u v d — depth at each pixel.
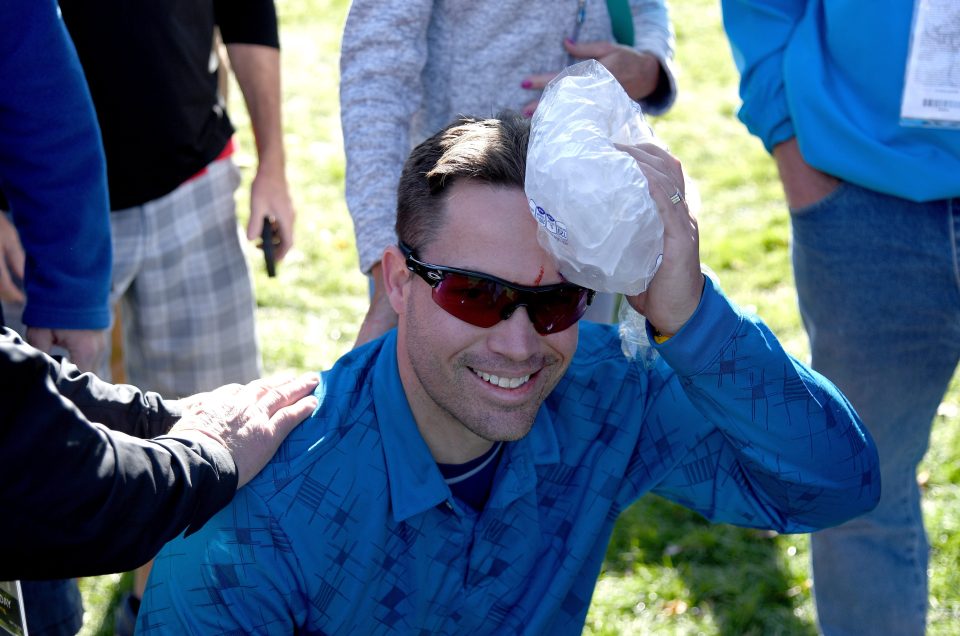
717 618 3.57
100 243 2.64
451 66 2.79
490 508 1.99
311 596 1.90
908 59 2.69
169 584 1.86
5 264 2.95
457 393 1.87
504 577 2.04
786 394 1.96
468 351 1.84
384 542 1.92
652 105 3.15
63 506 1.47
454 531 1.96
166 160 3.19
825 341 3.00
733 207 6.44
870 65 2.75
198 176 3.33
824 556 3.09
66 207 2.55
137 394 1.98
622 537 3.89
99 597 3.65
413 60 2.67
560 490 2.08
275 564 1.85
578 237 1.68
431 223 1.83
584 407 2.11
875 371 2.94
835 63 2.83
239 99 7.91
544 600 2.06
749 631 3.53
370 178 2.57
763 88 2.96
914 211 2.76
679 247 1.82
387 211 2.53
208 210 3.38
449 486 2.00
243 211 6.33
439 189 1.82
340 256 5.96
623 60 2.89
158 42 3.07
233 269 3.49
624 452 2.12
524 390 1.88
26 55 2.40
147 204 3.22
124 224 3.21
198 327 3.44
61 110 2.47
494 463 2.02
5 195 2.71
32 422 1.44
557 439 2.08
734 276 5.67
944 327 2.85
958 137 2.68
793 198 2.97
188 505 1.64
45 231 2.56
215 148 3.33
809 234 2.93
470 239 1.79
